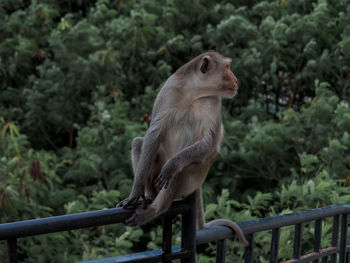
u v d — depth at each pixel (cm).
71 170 734
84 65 831
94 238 624
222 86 264
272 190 720
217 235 223
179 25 947
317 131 680
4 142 691
